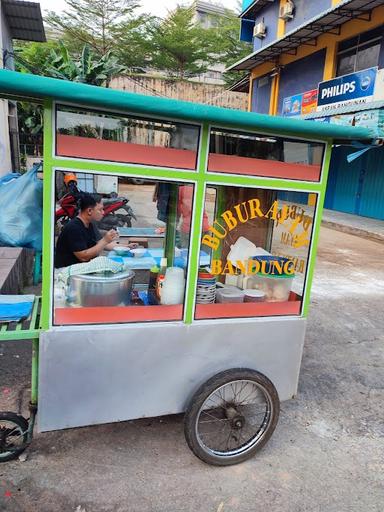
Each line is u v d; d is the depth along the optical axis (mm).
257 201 2547
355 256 8359
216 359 2459
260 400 2562
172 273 2420
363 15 10844
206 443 2615
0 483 2244
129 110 1938
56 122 1906
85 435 2682
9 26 9727
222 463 2473
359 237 10633
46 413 2207
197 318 2396
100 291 2227
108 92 1835
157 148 2102
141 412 2377
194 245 2293
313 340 4402
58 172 2014
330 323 4863
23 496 2178
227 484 2377
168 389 2395
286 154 2371
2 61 8148
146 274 2766
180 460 2527
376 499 2357
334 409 3230
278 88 15609
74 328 2154
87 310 2191
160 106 1920
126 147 2041
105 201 2660
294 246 2617
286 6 14320
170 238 2730
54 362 2150
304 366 3852
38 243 3039
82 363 2195
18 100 2074
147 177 2111
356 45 11539
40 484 2262
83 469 2393
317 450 2748
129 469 2422
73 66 14508
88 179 2430
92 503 2172
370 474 2559
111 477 2350
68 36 25156
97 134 1995
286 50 14297
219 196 2441
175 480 2369
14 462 2400
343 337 4523
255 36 16875
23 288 4887
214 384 2352
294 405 3246
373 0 9922
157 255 2973
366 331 4715
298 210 2559
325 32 12227
